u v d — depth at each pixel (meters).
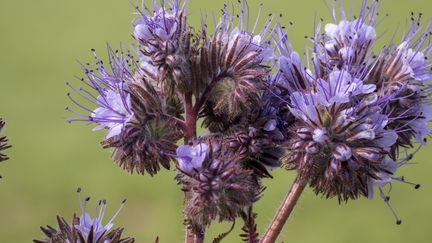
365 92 0.52
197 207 0.51
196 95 0.52
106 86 0.53
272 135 0.52
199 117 0.53
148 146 0.52
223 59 0.52
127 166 0.52
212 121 0.53
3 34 1.38
